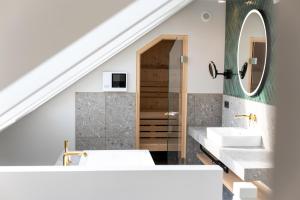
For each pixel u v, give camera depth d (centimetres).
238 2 401
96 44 157
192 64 454
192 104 458
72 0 125
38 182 206
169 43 701
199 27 450
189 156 462
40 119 446
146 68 701
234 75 412
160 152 592
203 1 447
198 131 413
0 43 126
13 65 129
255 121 348
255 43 345
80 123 450
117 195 211
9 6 123
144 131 605
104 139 455
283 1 30
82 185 209
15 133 445
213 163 381
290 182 30
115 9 126
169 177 212
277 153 31
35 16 125
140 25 211
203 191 215
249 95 358
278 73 31
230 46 429
